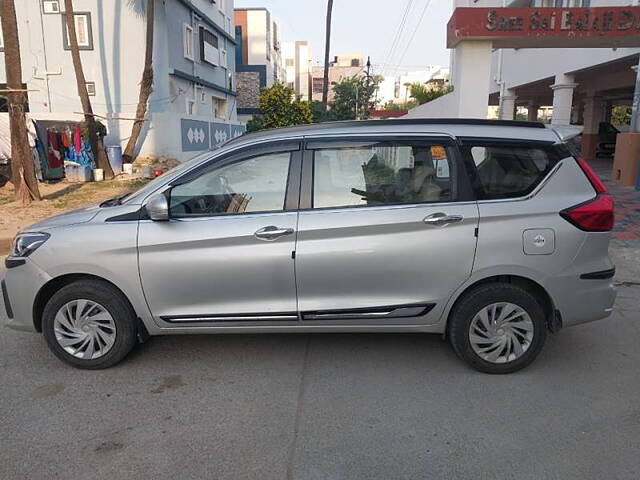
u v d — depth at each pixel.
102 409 3.46
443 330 3.93
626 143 12.77
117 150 17.09
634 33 10.30
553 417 3.35
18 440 3.11
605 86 20.72
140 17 20.83
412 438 3.12
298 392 3.67
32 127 14.52
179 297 3.86
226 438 3.13
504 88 24.42
